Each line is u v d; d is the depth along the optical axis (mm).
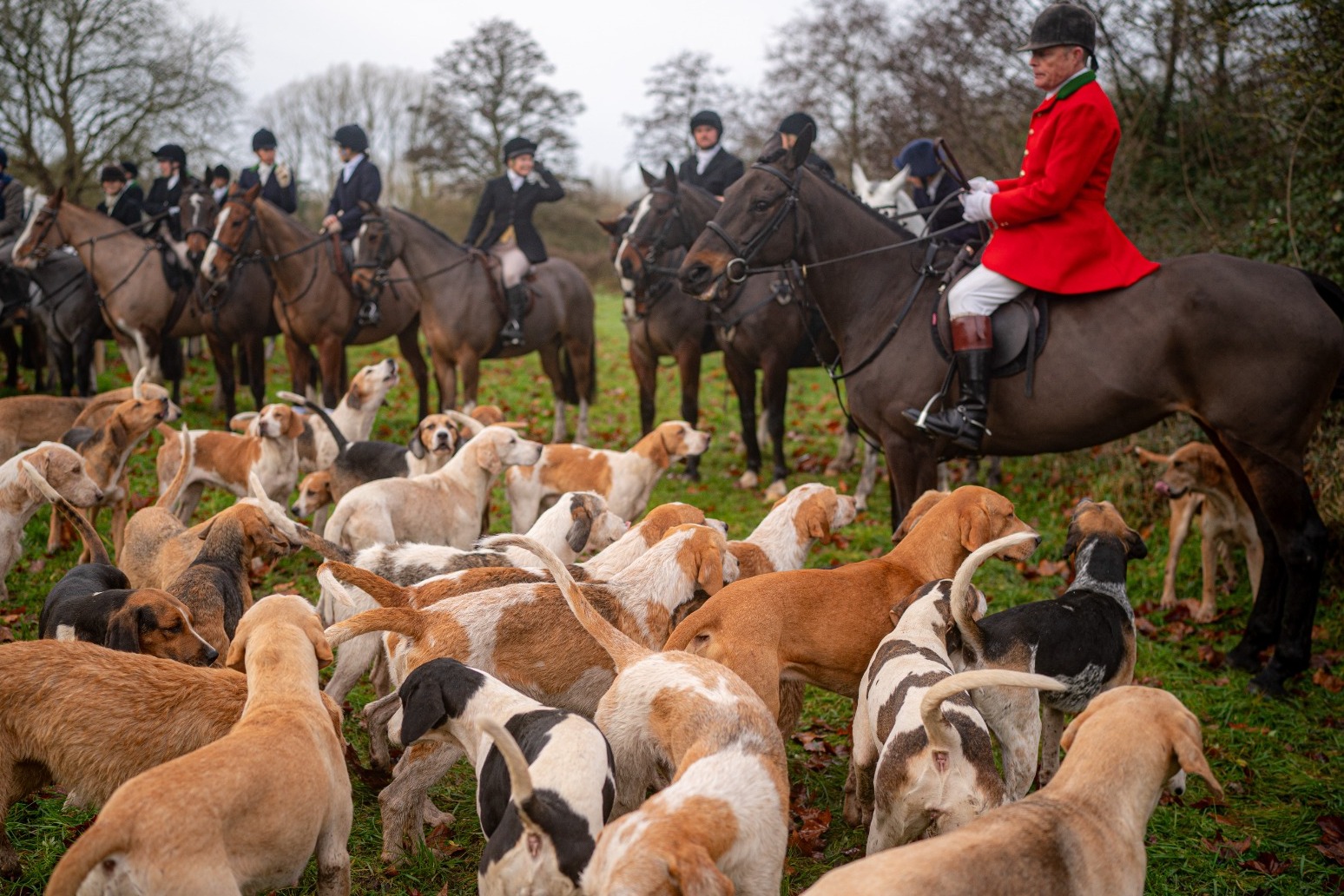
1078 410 6391
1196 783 5324
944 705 3943
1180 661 6750
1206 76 12484
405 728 3859
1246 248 9766
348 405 9555
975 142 15469
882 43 21922
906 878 2703
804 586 4719
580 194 42281
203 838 3070
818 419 13820
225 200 11766
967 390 6488
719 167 11812
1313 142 10133
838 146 24219
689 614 5004
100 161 25016
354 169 12398
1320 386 6121
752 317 9828
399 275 12648
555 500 8258
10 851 4039
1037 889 2861
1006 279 6438
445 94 41250
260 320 12070
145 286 12367
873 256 7180
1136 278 6336
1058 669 4711
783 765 3584
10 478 6520
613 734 3863
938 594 4590
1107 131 6160
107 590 5000
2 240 13727
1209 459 7211
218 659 5121
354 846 4418
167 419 7812
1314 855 4730
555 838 3256
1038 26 6305
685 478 10547
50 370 14039
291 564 7902
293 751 3404
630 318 11016
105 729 3816
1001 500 5090
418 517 7023
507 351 12039
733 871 3207
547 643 4496
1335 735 5855
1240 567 8148
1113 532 5359
